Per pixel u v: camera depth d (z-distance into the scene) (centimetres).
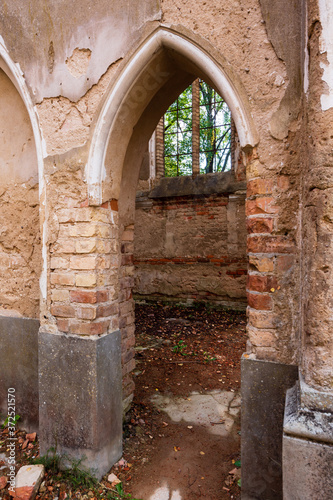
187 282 726
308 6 147
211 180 700
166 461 234
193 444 254
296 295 174
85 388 207
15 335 264
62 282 218
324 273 143
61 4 215
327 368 144
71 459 213
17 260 268
